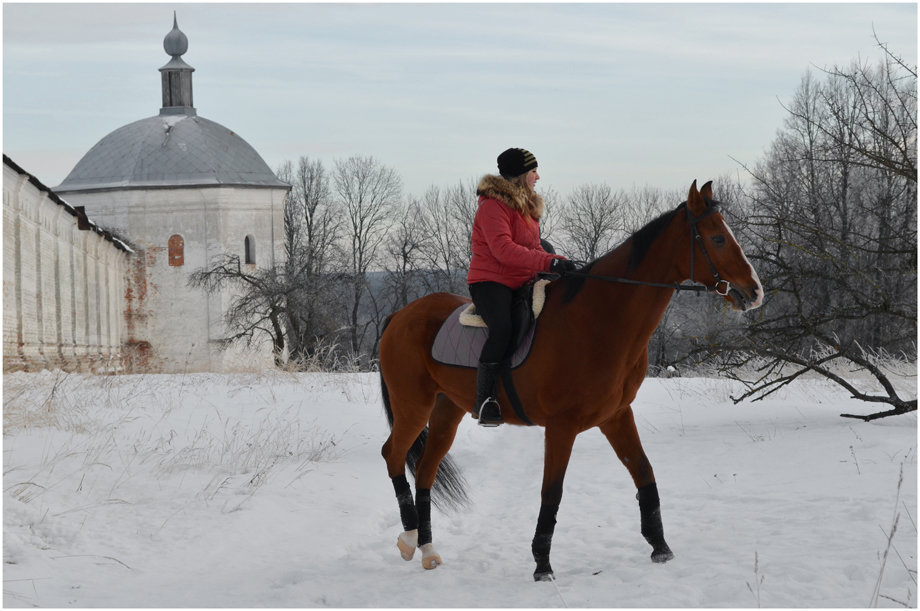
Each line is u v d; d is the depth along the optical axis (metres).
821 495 8.14
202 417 14.99
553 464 6.50
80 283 41.69
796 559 6.16
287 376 21.80
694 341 13.72
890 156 11.88
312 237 77.25
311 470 10.84
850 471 9.05
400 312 7.92
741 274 6.18
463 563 7.02
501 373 6.80
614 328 6.43
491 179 6.99
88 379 21.08
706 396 17.44
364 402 17.89
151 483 9.46
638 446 6.79
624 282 6.45
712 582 5.81
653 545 6.62
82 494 8.72
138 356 55.16
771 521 7.43
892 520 7.00
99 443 11.29
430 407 7.54
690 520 7.90
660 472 10.31
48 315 35.03
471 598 5.94
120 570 6.71
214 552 7.34
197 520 8.20
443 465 7.74
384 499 9.70
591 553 7.09
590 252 69.38
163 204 55.81
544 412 6.69
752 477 9.39
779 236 12.25
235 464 10.77
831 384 16.75
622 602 5.57
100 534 7.58
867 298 12.33
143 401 16.75
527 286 6.85
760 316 12.27
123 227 55.75
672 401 17.38
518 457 13.09
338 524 8.38
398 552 7.51
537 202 7.17
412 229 76.75
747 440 11.65
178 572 6.77
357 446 13.20
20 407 12.87
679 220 6.40
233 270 51.31
